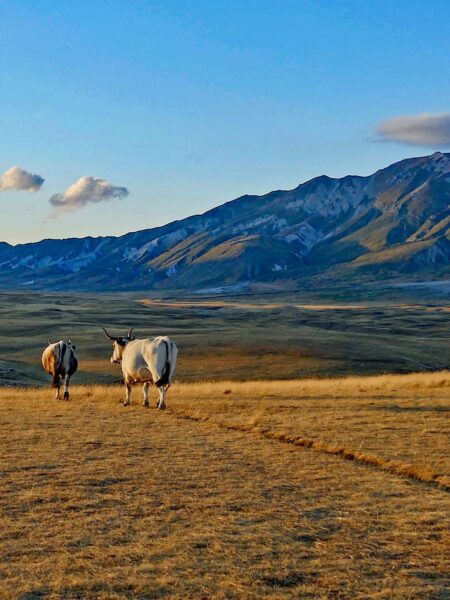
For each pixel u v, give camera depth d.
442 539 10.18
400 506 11.88
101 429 19.73
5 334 93.19
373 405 24.47
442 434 18.30
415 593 8.23
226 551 9.61
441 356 81.38
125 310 160.25
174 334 93.38
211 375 65.81
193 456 15.85
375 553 9.59
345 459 15.77
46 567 8.98
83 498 12.27
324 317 158.25
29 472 14.16
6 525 10.72
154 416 22.72
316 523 10.91
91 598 8.08
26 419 21.69
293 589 8.34
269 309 196.50
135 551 9.58
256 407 24.39
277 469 14.55
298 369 69.12
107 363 67.88
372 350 80.69
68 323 109.38
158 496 12.40
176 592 8.26
